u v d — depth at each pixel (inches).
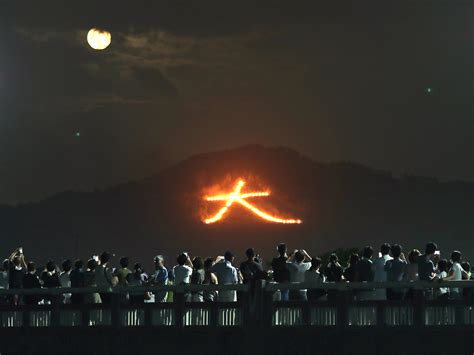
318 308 1729.8
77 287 1918.1
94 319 1905.8
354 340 1694.1
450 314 1642.5
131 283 1942.7
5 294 1955.0
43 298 2018.9
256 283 1760.6
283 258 1840.6
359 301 1700.3
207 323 1807.3
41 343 1942.7
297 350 1728.6
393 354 1667.1
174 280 1910.7
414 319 1659.7
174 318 1836.9
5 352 1961.1
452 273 1728.6
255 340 1755.7
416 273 1707.7
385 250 1797.5
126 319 1877.5
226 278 1854.1
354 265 1819.6
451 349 1633.9
